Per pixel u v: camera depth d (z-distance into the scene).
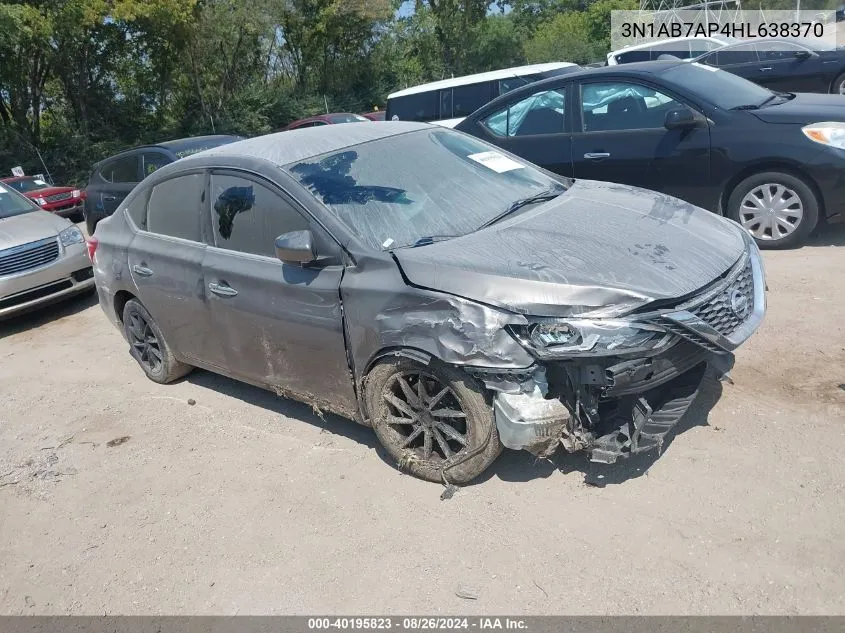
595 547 3.05
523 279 3.17
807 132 5.88
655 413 3.38
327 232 3.71
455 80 12.52
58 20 24.89
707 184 6.42
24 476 4.39
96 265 5.46
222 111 33.94
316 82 37.88
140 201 5.07
